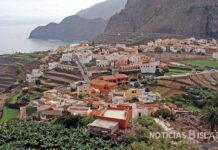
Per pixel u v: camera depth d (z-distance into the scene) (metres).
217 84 185.62
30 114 144.25
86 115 119.00
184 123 114.44
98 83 177.75
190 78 199.88
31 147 92.38
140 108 122.50
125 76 194.88
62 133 98.69
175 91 176.12
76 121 108.44
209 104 143.00
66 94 171.50
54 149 89.19
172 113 122.88
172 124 110.12
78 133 97.00
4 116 162.62
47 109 141.62
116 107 110.19
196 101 155.38
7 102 183.62
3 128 102.88
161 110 120.25
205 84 187.62
